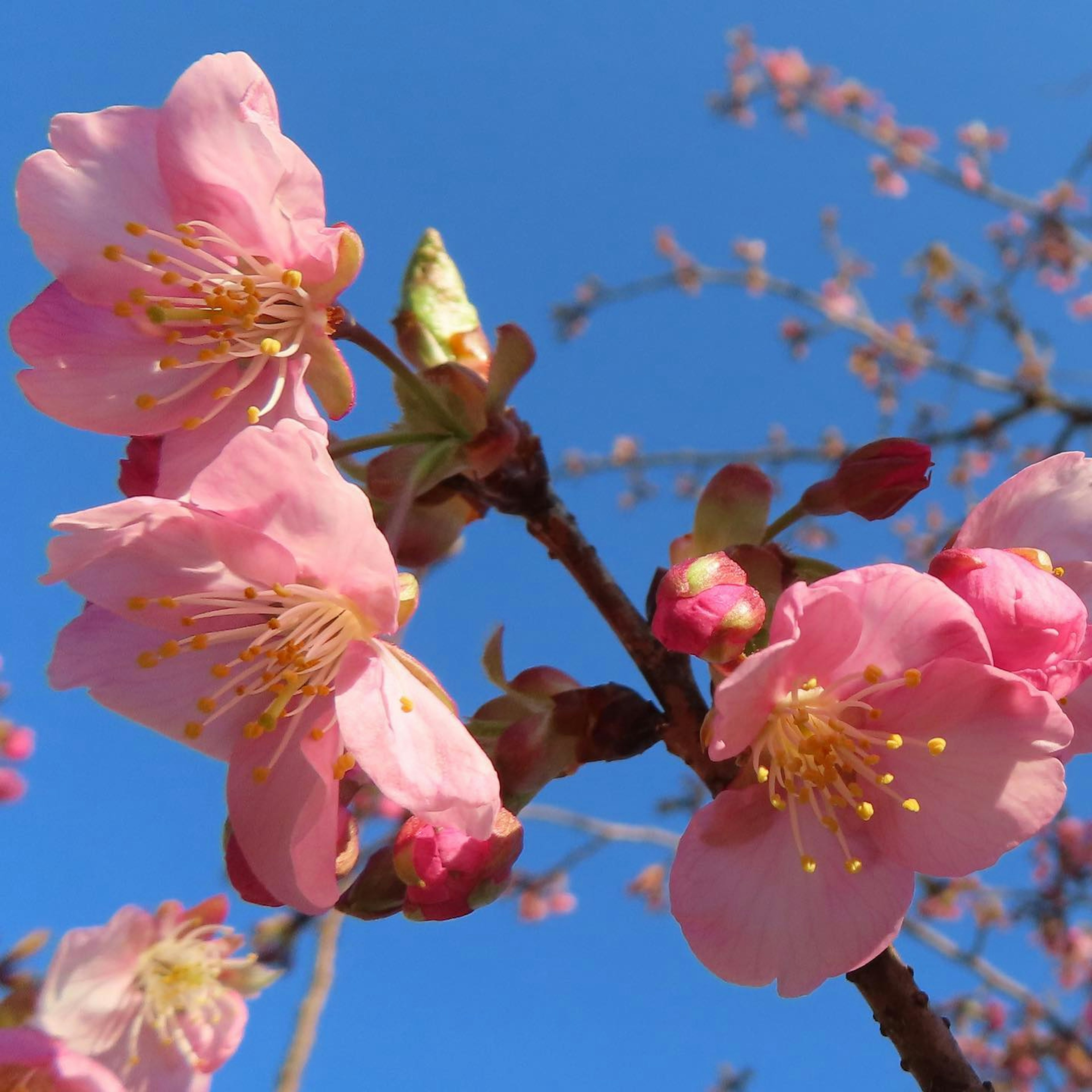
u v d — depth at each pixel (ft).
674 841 1.13
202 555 0.35
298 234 0.40
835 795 0.35
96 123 0.40
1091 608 0.37
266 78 0.39
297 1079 0.64
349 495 0.34
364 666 0.34
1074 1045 1.26
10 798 0.95
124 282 0.40
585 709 0.38
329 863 0.34
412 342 0.44
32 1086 0.40
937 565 0.35
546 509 0.42
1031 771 0.34
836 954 0.34
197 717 0.36
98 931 0.52
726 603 0.35
